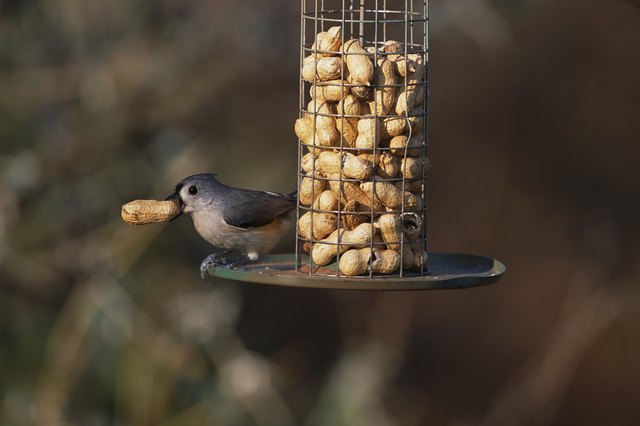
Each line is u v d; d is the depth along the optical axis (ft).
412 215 28.71
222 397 45.80
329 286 25.96
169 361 45.75
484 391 60.64
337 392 47.24
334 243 28.58
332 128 29.01
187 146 49.32
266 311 57.72
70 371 45.27
